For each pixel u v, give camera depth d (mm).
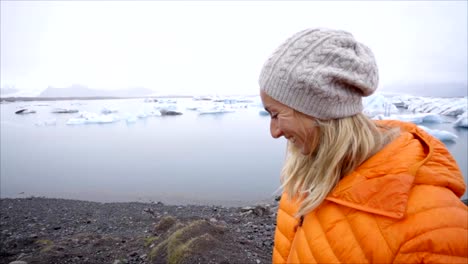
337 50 1003
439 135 22859
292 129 1104
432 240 846
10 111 79062
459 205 904
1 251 5922
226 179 15727
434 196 905
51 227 8609
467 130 28984
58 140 30953
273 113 1158
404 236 888
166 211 9984
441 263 832
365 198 968
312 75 992
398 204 911
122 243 5598
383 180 953
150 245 5250
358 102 1050
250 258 4559
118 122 46312
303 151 1144
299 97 1036
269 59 1130
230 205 11617
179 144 27109
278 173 16609
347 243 988
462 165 16625
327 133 1040
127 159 21656
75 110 73500
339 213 1043
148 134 33562
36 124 44750
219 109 58000
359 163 1037
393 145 1017
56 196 13789
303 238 1138
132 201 12680
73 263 4879
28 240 6512
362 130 1040
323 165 1058
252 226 6941
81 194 14000
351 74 988
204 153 22938
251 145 25812
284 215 1425
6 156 23547
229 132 33594
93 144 28266
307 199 1103
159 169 18484
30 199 12555
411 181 924
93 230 8086
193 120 47000
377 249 924
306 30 1091
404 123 1213
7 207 11188
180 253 4422
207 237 4793
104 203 11727
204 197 12875
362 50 1092
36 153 24672
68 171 18625
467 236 845
